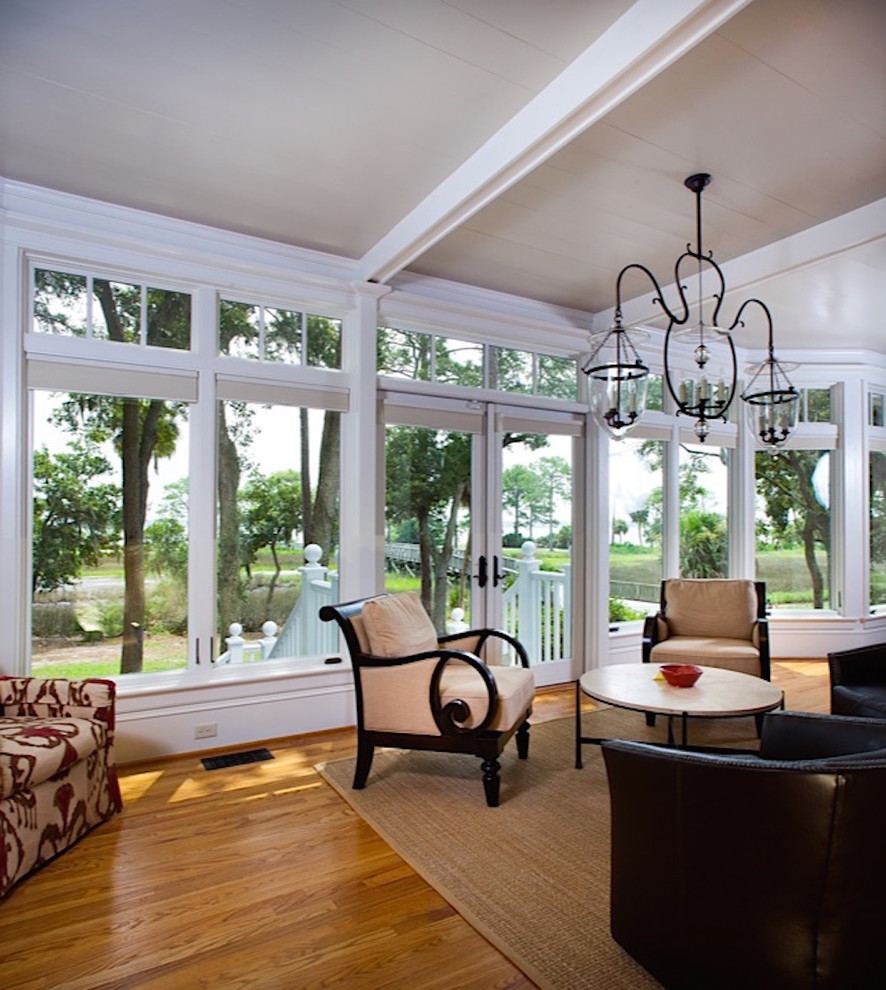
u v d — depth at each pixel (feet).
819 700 14.62
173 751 10.87
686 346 17.88
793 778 4.67
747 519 19.30
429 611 13.97
